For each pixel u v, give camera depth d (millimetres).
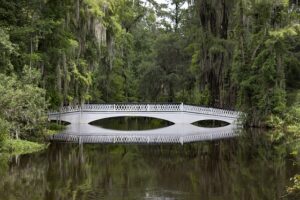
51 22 24484
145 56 51625
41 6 25250
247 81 34625
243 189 13883
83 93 31781
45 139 25938
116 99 46250
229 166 18141
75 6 28734
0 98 19625
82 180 15281
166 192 13531
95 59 33344
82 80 30562
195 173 16766
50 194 13172
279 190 13672
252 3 33906
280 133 30172
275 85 33531
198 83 39438
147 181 15219
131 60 51156
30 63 23438
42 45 26203
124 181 15188
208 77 38344
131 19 49344
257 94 34656
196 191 13648
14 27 23125
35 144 22750
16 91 20328
